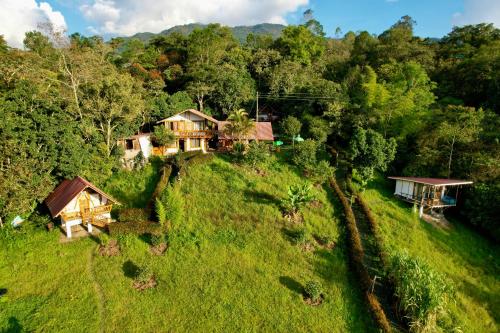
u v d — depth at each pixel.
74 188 29.19
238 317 22.61
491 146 39.28
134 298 23.39
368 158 41.50
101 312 22.31
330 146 50.38
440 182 36.44
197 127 50.62
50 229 29.17
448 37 76.50
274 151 47.16
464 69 58.28
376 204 38.91
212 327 21.81
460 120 42.00
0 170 27.91
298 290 25.09
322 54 82.62
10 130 27.88
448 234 35.09
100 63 47.16
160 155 45.41
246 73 68.12
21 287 23.75
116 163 38.78
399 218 36.47
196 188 35.81
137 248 27.53
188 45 75.00
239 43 90.44
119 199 34.19
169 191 30.69
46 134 30.16
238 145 44.50
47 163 30.62
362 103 52.62
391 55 68.62
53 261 25.97
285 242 29.53
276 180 39.25
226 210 32.69
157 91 58.28
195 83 61.34
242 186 36.88
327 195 38.62
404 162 45.84
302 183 39.62
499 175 36.72
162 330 21.45
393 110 48.75
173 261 26.55
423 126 45.47
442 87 60.28
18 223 29.34
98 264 25.95
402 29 79.88
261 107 64.88
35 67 43.38
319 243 30.44
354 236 30.62
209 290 24.34
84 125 35.91
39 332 20.59
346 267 27.83
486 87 55.12
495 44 58.66
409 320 23.11
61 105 37.38
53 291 23.55
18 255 26.45
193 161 40.53
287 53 80.25
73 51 49.06
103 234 28.81
